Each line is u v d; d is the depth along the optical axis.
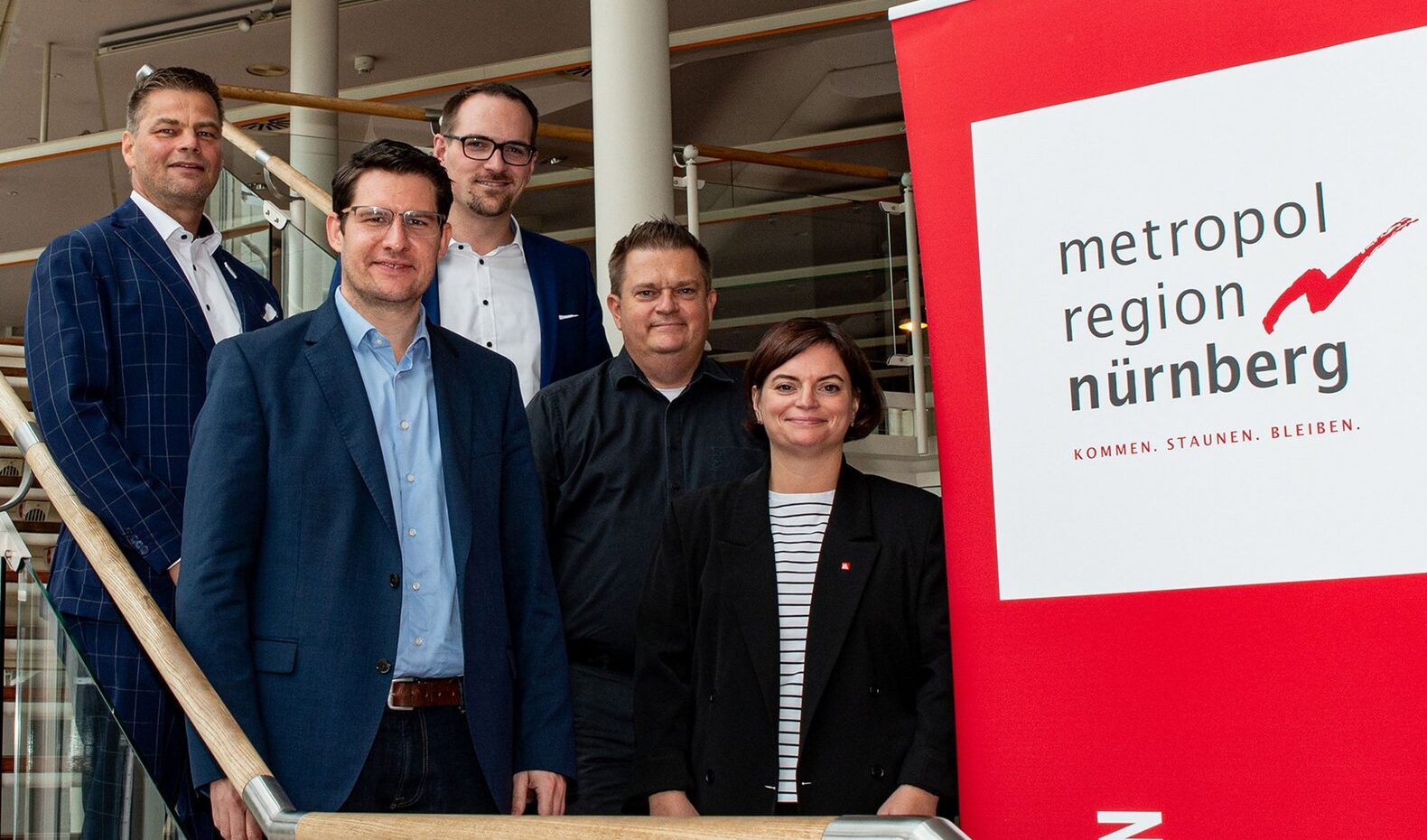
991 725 1.70
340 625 2.29
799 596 2.51
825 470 2.59
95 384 2.66
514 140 3.39
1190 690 1.57
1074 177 1.69
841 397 2.57
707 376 3.09
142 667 2.66
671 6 9.55
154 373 2.77
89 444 2.58
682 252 3.01
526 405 3.39
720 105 10.77
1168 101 1.63
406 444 2.49
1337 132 1.52
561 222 5.91
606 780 2.85
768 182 5.95
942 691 2.43
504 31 10.19
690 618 2.59
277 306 3.25
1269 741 1.52
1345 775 1.48
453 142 3.40
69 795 2.48
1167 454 1.61
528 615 2.58
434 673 2.38
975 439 1.74
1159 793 1.58
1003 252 1.73
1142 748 1.60
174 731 2.69
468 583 2.43
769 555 2.53
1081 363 1.67
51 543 4.93
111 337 2.75
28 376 2.68
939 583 2.50
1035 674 1.67
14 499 3.42
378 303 2.47
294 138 5.23
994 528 1.71
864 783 2.39
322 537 2.33
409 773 2.33
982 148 1.76
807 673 2.43
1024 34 1.74
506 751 2.43
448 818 1.63
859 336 5.94
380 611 2.33
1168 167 1.62
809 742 2.41
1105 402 1.65
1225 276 1.58
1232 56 1.59
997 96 1.75
